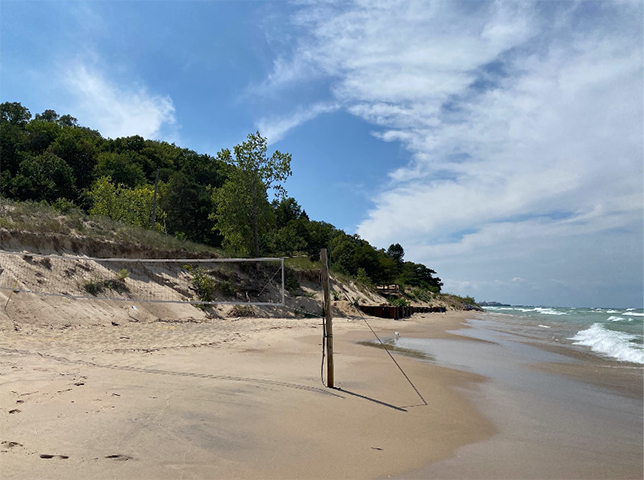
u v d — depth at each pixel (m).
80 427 4.36
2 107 76.81
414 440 4.91
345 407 6.10
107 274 17.97
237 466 3.82
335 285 39.66
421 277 100.38
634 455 4.74
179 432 4.50
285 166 33.47
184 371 7.67
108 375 6.80
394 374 8.95
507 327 29.22
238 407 5.63
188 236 47.88
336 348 12.95
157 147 78.44
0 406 4.77
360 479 3.75
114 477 3.38
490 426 5.65
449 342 16.78
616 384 8.86
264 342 13.14
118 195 35.91
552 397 7.53
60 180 43.09
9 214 17.80
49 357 7.95
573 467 4.31
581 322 37.06
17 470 3.31
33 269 14.95
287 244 48.91
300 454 4.23
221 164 33.84
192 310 19.48
